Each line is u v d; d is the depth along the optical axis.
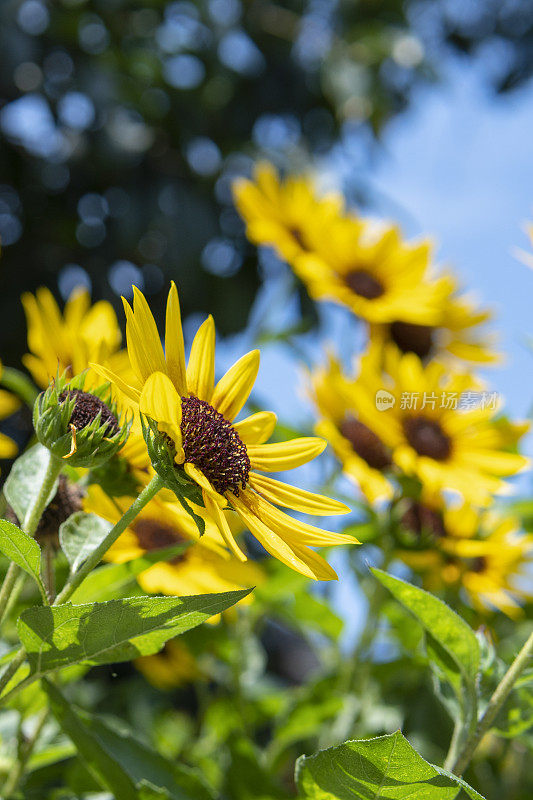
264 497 0.62
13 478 0.63
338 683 0.83
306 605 0.86
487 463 0.80
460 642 0.63
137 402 0.58
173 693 1.19
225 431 0.62
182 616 0.58
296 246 1.00
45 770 0.77
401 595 0.63
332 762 0.59
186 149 1.72
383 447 0.83
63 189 1.69
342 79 1.84
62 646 0.58
